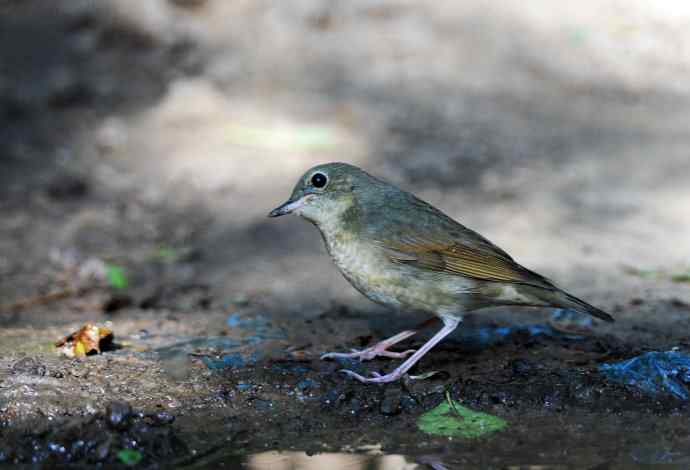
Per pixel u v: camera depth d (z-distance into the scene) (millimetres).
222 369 8523
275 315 10641
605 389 7949
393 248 8383
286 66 19406
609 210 14336
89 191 15289
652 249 12852
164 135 17125
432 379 8258
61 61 19344
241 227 14141
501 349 9109
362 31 20562
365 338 9422
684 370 8070
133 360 8719
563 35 20766
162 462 6930
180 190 15305
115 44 19812
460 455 7000
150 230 13961
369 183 8742
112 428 7090
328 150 16469
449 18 21109
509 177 15633
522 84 19297
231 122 17391
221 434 7375
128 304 11227
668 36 20781
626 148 16734
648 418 7641
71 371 8312
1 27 20453
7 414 7352
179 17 20375
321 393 8086
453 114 18016
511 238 13297
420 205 8766
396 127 17391
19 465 6875
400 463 6875
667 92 19094
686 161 16109
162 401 7836
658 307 10602
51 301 11398
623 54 20266
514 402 7883
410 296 8508
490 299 8484
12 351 8953
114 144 16734
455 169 15914
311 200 8711
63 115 17797
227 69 19094
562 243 13102
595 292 11227
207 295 11609
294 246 13508
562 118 18047
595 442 7184
